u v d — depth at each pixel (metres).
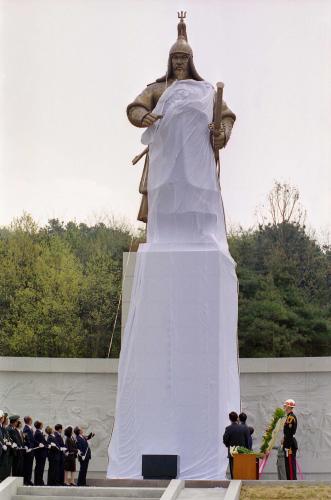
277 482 23.23
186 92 29.84
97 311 60.53
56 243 63.41
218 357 28.50
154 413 28.39
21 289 61.25
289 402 26.72
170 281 28.94
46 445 28.48
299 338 54.22
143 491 22.97
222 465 27.86
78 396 35.97
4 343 59.59
